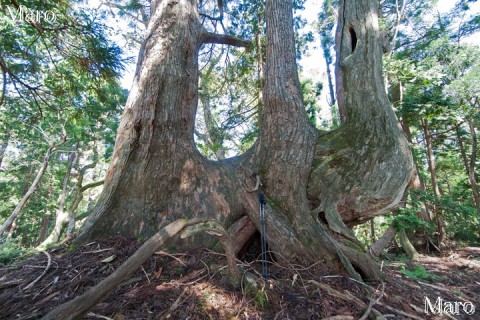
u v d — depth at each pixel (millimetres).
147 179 3432
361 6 4500
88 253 2877
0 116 9156
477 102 8984
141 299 2158
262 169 3840
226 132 11344
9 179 16938
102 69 5582
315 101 11055
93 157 15719
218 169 3879
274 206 3555
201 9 8711
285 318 2039
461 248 8461
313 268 2932
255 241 3783
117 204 3387
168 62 3740
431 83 8125
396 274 3830
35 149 13867
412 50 10711
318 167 3852
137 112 3512
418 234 8711
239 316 2047
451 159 14281
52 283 2412
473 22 10734
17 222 18125
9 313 1999
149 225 3285
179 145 3672
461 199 13992
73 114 7555
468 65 9062
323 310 2197
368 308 2258
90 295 1537
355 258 3084
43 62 5941
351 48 4605
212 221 2057
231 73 9781
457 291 3414
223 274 2609
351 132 3965
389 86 9469
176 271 2707
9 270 2797
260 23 8078
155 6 4297
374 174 3625
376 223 12664
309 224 3334
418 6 10844
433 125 10500
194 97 3984
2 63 5020
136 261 1659
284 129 3908
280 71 4211
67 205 19109
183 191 3547
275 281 2578
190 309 2059
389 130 3727
